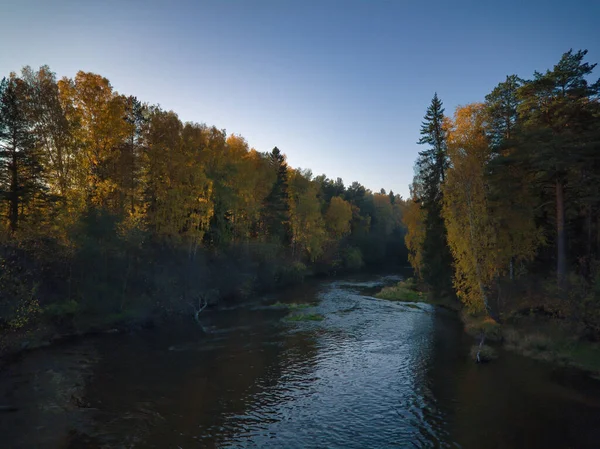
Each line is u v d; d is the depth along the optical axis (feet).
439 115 151.43
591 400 57.72
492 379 67.15
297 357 81.87
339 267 286.25
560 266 89.56
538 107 95.71
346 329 106.22
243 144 201.36
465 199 99.45
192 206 134.21
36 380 66.69
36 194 103.40
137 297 118.52
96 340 93.50
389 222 380.58
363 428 50.88
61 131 110.32
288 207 239.30
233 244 174.60
